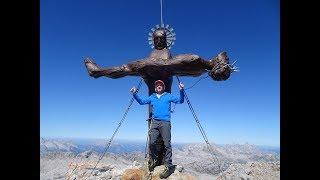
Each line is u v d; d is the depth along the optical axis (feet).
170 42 13.92
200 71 13.32
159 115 12.93
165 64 13.10
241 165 25.29
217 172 23.24
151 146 13.01
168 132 12.88
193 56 12.86
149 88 13.79
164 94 13.14
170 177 12.73
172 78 13.80
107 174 19.19
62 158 56.95
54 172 44.55
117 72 13.65
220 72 12.89
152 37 13.92
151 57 13.51
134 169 13.41
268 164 25.77
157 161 13.32
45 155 60.29
